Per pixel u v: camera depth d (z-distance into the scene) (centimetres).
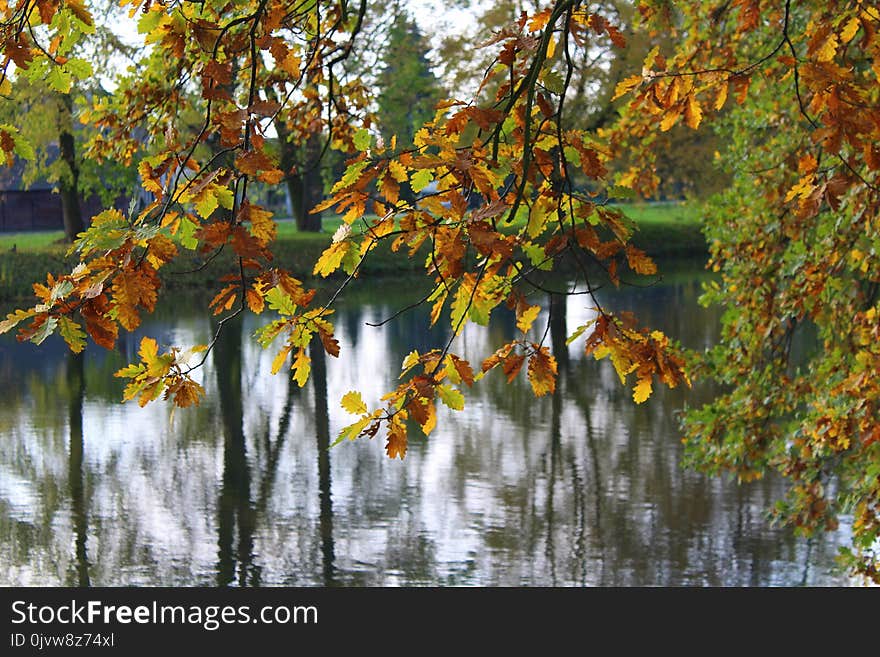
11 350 2438
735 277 1021
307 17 420
